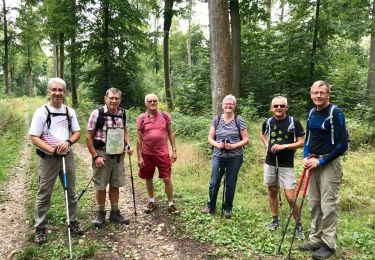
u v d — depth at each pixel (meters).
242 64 18.03
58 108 4.93
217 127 5.85
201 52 19.28
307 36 17.33
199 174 8.43
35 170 8.78
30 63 44.59
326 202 4.40
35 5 26.08
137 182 7.96
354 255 4.64
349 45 23.23
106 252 4.75
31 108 22.47
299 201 6.51
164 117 6.11
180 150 10.16
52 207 6.18
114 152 5.39
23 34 32.16
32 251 4.57
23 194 7.18
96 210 6.28
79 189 7.44
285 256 4.58
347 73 17.73
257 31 19.38
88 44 20.09
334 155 4.24
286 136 5.20
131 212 6.20
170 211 6.08
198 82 18.97
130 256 4.64
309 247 4.66
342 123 4.27
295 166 8.24
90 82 21.89
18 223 5.70
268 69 18.02
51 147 4.77
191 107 18.27
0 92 29.11
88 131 5.36
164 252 4.76
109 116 5.38
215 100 9.13
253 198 6.92
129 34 20.14
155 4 20.61
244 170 8.27
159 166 6.04
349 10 12.45
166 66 21.08
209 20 9.12
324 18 16.75
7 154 10.37
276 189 5.40
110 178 5.57
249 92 16.70
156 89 25.84
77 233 5.20
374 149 9.70
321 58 17.39
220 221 5.65
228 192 5.80
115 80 20.72
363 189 7.06
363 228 5.48
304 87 17.34
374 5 12.33
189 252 4.75
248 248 4.80
